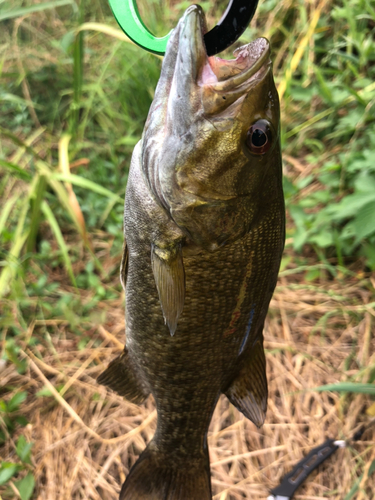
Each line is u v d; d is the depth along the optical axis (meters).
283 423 0.46
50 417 0.49
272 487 0.42
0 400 0.50
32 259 0.64
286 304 0.55
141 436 0.46
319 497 0.41
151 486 0.33
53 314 0.58
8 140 0.78
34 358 0.53
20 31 0.87
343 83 0.67
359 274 0.55
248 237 0.24
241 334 0.27
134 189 0.25
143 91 0.75
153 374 0.29
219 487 0.43
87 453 0.45
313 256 0.59
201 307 0.25
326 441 0.44
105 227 0.69
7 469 0.43
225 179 0.22
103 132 0.79
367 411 0.45
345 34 0.72
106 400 0.49
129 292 0.27
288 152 0.69
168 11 0.80
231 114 0.21
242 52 0.22
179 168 0.22
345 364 0.49
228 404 0.48
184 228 0.23
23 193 0.70
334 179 0.59
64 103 0.83
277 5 0.75
